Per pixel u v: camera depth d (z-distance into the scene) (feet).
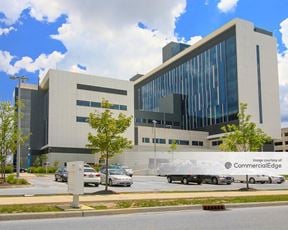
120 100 303.68
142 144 303.48
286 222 37.70
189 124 345.92
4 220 39.32
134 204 49.14
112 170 102.99
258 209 49.80
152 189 84.99
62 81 284.00
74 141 281.33
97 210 43.96
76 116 285.02
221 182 109.91
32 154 309.63
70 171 47.19
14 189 83.05
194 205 49.52
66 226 35.27
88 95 291.58
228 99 298.15
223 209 49.85
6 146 102.58
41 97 319.47
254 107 293.02
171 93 362.12
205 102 325.01
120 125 73.97
